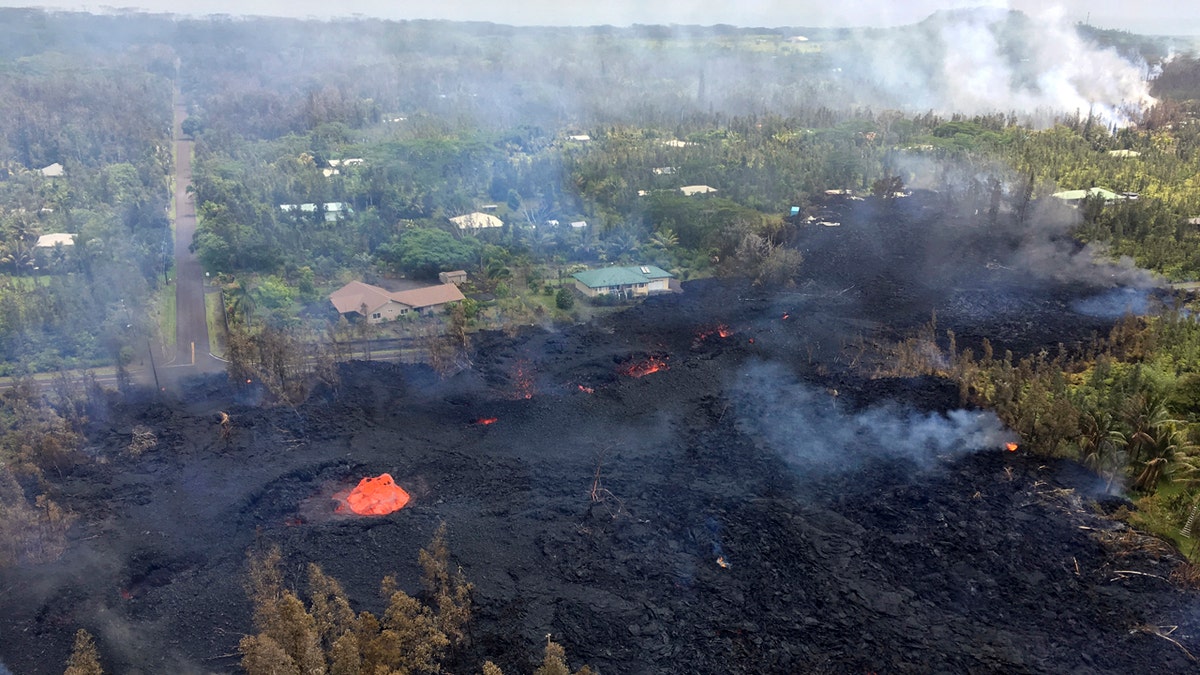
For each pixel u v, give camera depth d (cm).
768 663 5169
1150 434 6738
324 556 5934
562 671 4512
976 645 5284
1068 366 8856
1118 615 5459
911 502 6656
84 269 12225
